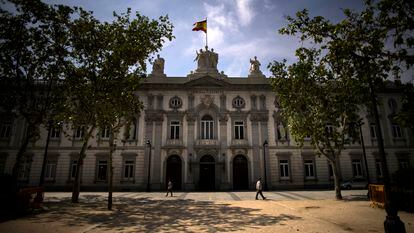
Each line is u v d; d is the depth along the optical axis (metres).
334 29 10.19
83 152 18.92
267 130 31.95
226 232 9.64
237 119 32.38
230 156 31.12
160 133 31.50
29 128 16.66
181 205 17.34
